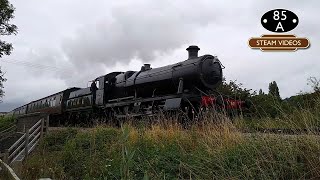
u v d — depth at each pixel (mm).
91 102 21438
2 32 23969
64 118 27531
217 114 8367
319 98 6496
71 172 8320
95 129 11148
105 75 20422
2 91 24109
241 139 6457
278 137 5840
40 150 11219
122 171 3090
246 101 12188
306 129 5699
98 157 8273
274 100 7098
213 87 14789
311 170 5070
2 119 29906
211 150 6480
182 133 8758
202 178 5711
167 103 13883
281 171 5262
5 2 23062
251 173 5289
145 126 10641
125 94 19266
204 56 14875
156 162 6777
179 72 15219
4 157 10625
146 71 18312
